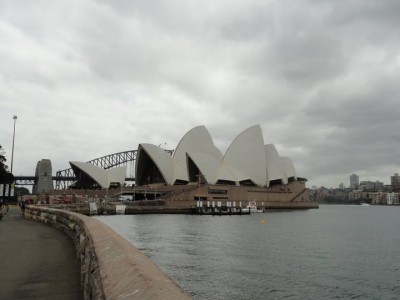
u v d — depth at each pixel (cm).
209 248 3575
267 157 14025
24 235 1659
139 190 12438
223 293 1948
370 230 6606
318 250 3728
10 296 651
